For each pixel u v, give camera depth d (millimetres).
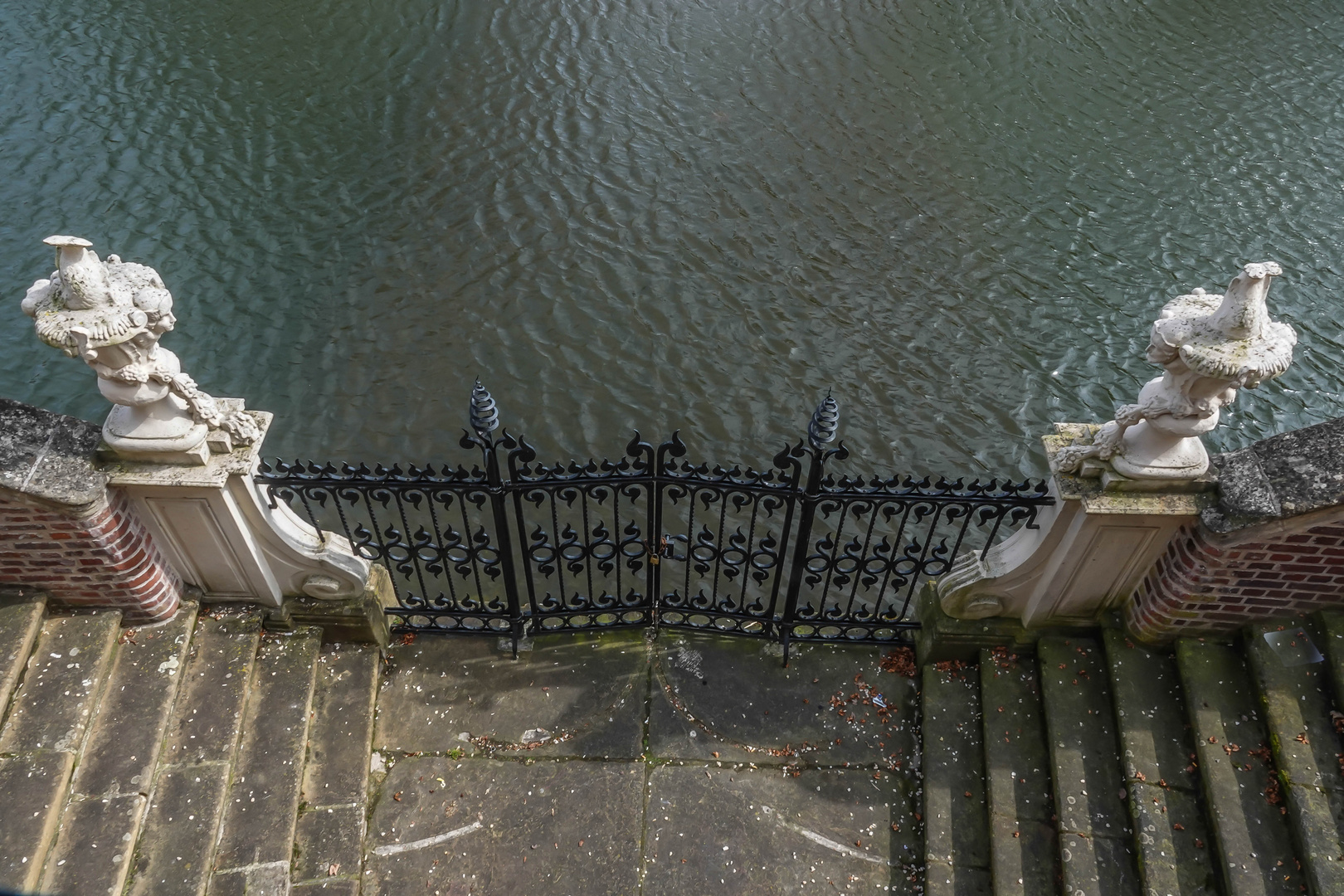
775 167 15562
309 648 4703
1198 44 18391
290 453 11070
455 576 9500
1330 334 12781
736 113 16625
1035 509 4305
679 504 10641
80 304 3283
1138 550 4227
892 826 4422
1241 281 3184
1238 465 3896
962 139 16281
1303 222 14609
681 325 12906
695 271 13703
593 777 4547
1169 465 3848
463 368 12156
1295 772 3922
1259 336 3271
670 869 4254
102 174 14172
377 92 16516
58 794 3850
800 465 4102
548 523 10242
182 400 3855
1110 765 4281
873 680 4957
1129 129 16547
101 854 3795
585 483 4246
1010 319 13148
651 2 19156
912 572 4738
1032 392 12242
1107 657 4562
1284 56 18094
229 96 16031
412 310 12828
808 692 4902
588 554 4684
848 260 14008
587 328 12781
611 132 16047
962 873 4176
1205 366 3244
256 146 15109
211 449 3998
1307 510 3629
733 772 4582
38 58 16250
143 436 3834
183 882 3814
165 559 4410
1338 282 13547
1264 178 15438
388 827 4344
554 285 13320
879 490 4199
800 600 9664
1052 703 4488
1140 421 3781
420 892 4156
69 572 4141
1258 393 12031
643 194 14930
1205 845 3959
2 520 3824
